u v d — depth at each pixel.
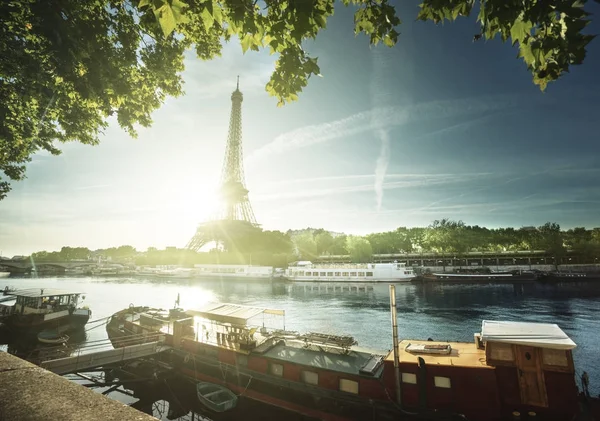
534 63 4.10
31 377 3.37
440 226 159.12
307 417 21.70
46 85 10.32
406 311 59.38
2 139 12.38
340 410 20.72
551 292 79.12
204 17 4.30
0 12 7.61
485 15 4.38
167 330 33.53
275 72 6.13
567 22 3.71
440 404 18.52
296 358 24.08
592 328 43.78
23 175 15.68
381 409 19.50
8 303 75.81
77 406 2.78
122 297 88.44
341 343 25.56
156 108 13.48
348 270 113.31
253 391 23.89
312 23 5.16
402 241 178.12
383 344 39.78
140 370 29.70
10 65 9.30
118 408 2.78
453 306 62.69
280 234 176.38
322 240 184.50
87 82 9.78
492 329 19.22
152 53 12.11
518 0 3.90
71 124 13.55
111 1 10.16
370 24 6.22
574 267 123.81
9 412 2.60
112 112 12.52
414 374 19.28
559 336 17.77
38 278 169.88
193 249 150.38
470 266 147.50
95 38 9.23
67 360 26.52
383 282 108.94
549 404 16.84
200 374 27.02
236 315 28.88
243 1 4.73
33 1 7.72
